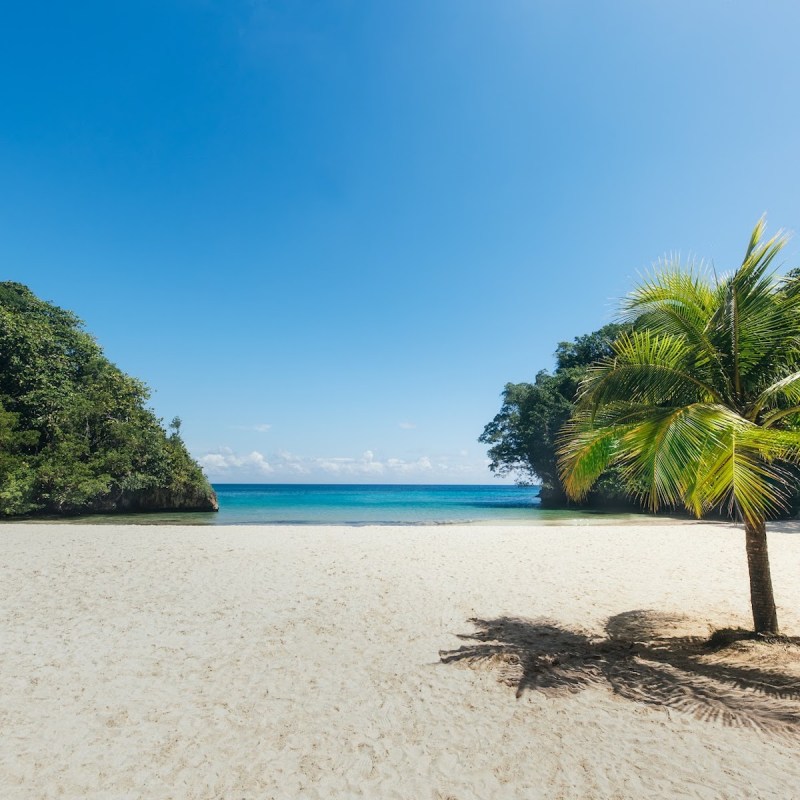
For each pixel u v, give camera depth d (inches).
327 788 136.6
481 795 133.0
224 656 235.1
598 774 140.9
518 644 251.1
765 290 213.0
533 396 1475.1
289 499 2372.0
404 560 483.8
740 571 436.5
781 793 130.0
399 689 200.1
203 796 133.3
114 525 824.9
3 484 944.9
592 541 619.8
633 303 235.5
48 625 277.4
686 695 187.2
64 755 152.0
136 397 1253.1
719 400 219.0
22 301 1366.9
